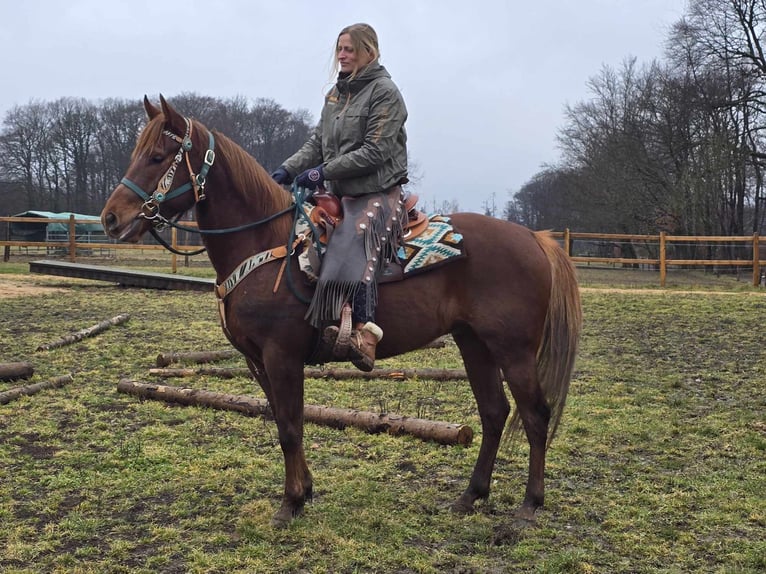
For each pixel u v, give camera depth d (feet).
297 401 12.21
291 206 12.67
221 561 10.83
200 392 19.69
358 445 16.57
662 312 40.63
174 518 12.53
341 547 11.36
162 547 11.33
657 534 11.88
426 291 12.32
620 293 51.19
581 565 10.69
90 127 174.60
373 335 11.75
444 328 12.64
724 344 30.27
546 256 13.01
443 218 13.03
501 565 10.90
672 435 17.34
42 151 173.68
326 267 11.70
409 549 11.34
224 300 12.33
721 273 82.12
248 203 12.33
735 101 90.38
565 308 12.92
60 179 176.35
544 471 13.56
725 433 17.35
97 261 80.64
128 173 11.79
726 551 11.19
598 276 73.10
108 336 30.42
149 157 11.76
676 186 98.17
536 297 12.59
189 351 26.71
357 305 11.71
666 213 100.99
